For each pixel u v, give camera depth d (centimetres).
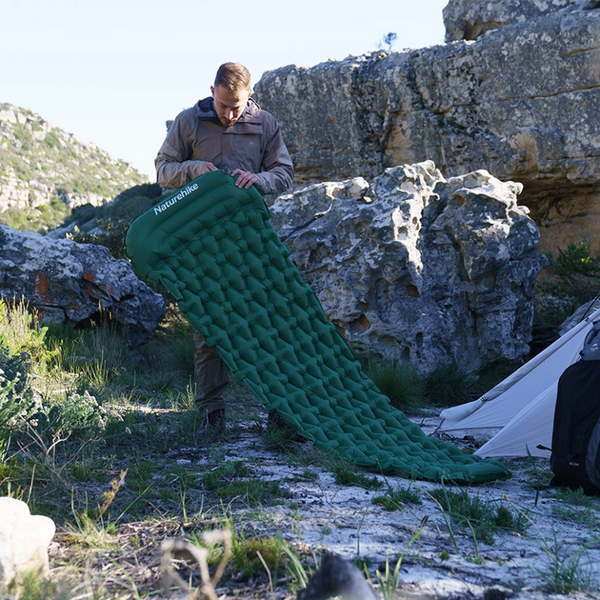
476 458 426
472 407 583
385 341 787
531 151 1122
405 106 1229
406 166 837
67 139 15412
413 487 362
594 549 276
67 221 4059
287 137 1346
